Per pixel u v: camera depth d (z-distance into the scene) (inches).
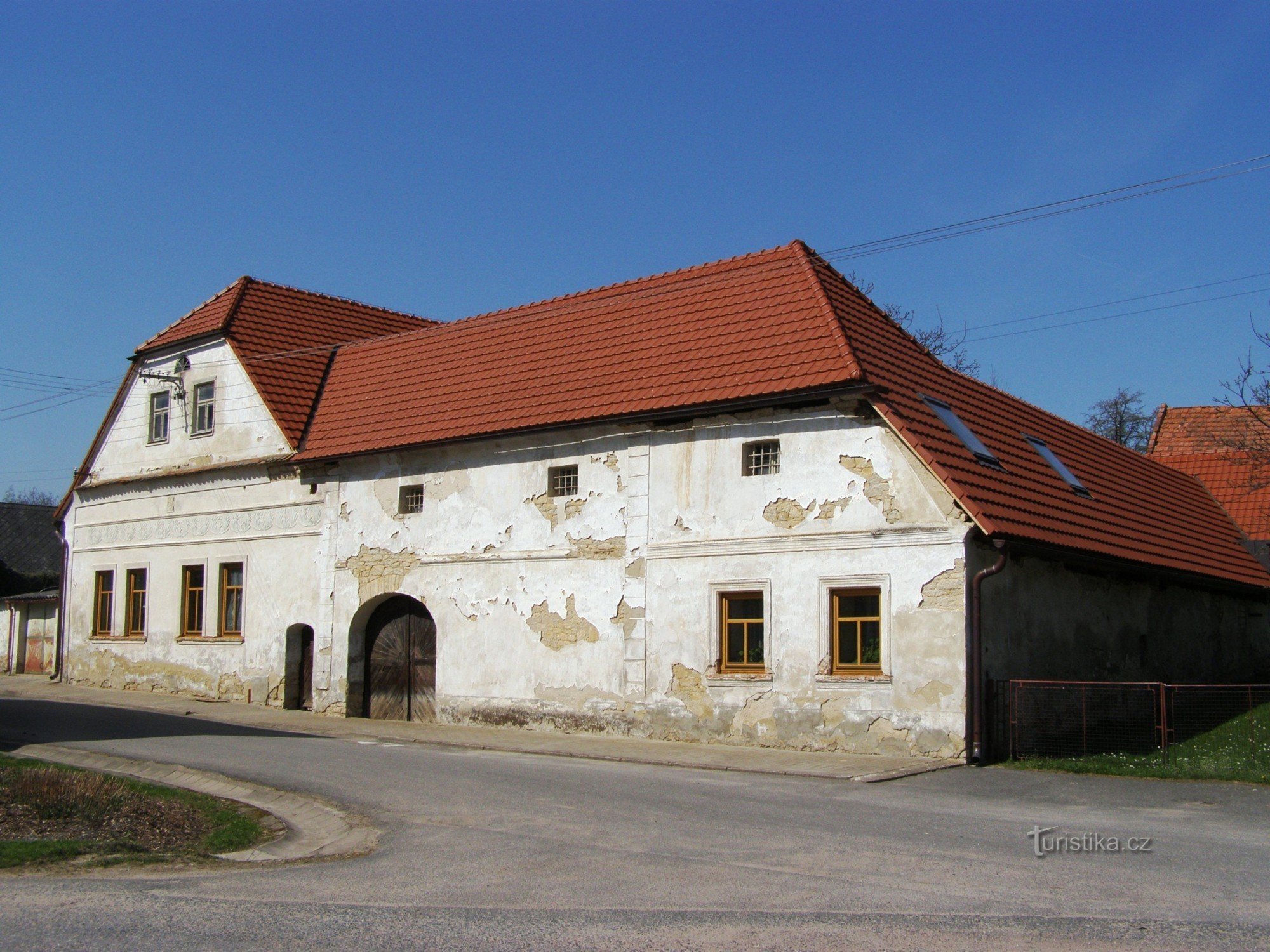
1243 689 850.1
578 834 485.4
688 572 847.1
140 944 325.1
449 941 326.6
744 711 809.5
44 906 368.5
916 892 379.6
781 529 808.9
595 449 907.4
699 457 853.2
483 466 970.1
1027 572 814.5
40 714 954.1
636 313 991.0
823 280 909.8
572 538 909.8
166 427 1248.2
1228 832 494.9
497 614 945.5
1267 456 1368.1
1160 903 364.8
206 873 421.4
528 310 1091.3
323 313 1277.1
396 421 1040.8
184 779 639.1
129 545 1262.3
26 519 2161.7
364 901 374.0
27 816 516.1
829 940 325.4
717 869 415.5
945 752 727.7
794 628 795.4
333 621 1045.2
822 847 455.5
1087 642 893.2
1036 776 678.5
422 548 998.4
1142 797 600.1
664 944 322.7
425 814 534.0
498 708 933.8
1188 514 1249.4
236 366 1165.1
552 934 332.5
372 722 989.2
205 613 1163.3
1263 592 1235.9
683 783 636.7
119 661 1248.8
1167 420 1653.5
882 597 763.4
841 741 767.7
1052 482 932.0
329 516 1065.5
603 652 882.1
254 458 1126.4
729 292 944.3
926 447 762.2
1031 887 386.0
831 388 780.6
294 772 652.1
